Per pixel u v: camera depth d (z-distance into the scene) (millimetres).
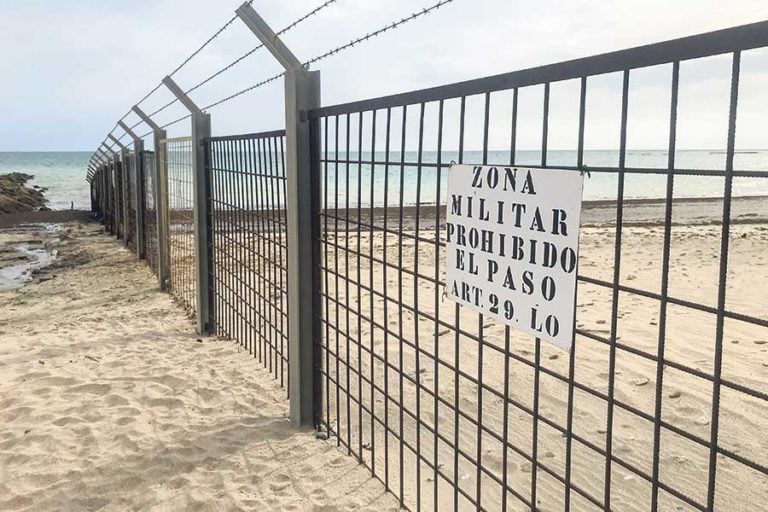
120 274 11945
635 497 3309
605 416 4285
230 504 3342
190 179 7461
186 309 8297
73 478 3742
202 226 6902
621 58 1842
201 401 4871
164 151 9477
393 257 11477
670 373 5020
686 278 9211
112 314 8258
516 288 2322
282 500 3354
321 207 4051
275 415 4539
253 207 5262
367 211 19734
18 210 33344
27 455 4039
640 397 4582
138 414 4641
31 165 106562
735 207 25828
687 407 4363
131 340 6789
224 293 6676
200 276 6953
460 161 2590
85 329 7387
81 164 110875
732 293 8125
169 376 5430
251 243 5648
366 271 10211
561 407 4457
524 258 2271
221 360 5895
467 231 2574
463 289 2619
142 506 3406
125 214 16250
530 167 2209
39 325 7957
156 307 8617
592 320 6773
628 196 36594
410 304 7785
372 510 3217
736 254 11602
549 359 5496
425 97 2725
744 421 4117
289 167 4105
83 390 5203
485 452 3840
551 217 2135
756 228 17062
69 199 44906
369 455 3861
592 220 20812
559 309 2137
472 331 6484
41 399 5023
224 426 4363
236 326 6480
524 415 4359
